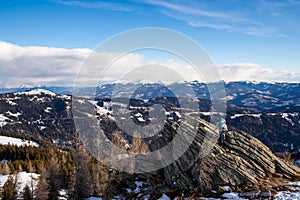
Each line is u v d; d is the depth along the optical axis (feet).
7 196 177.99
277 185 93.66
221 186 96.63
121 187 118.42
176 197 98.27
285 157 133.80
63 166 196.65
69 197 139.44
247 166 102.06
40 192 152.35
